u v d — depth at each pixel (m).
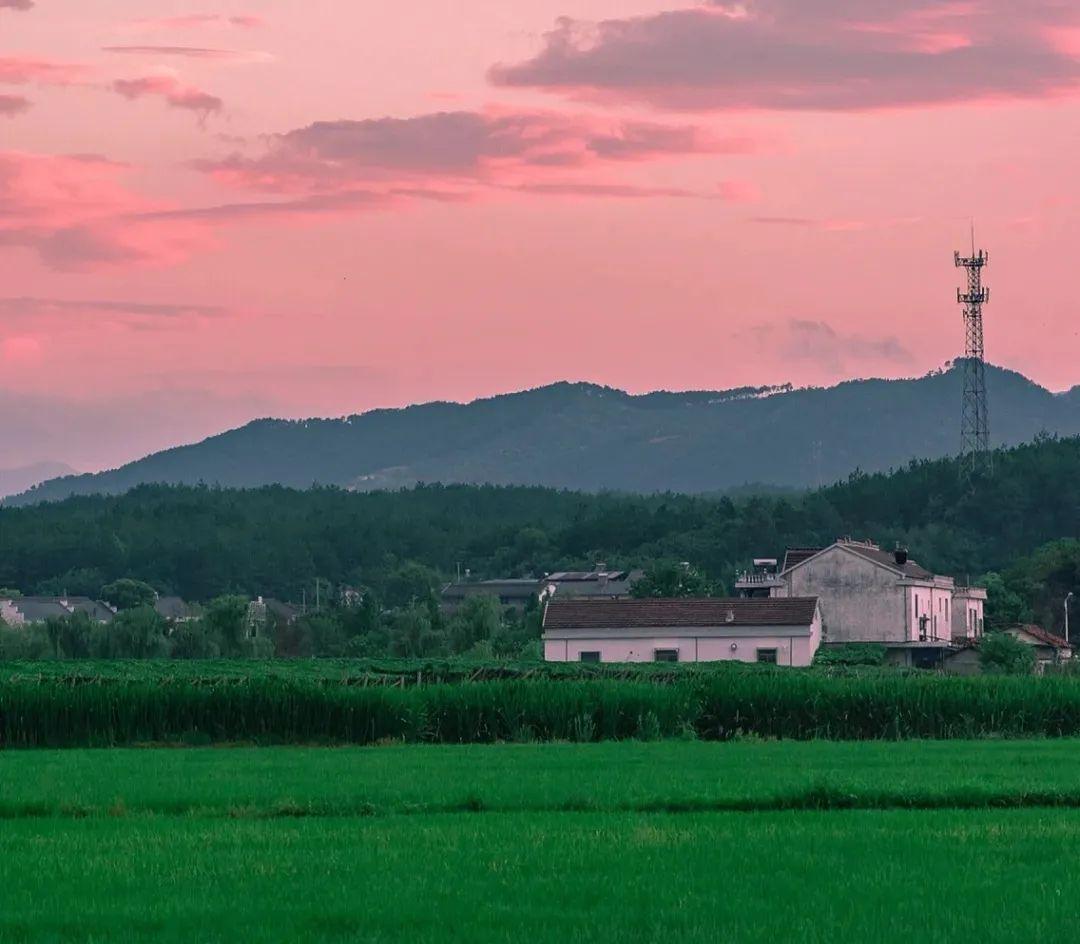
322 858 78.56
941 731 161.75
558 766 121.06
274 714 156.00
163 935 63.56
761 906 68.00
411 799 99.38
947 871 75.19
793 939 62.66
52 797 100.44
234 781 110.12
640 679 173.88
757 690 161.75
